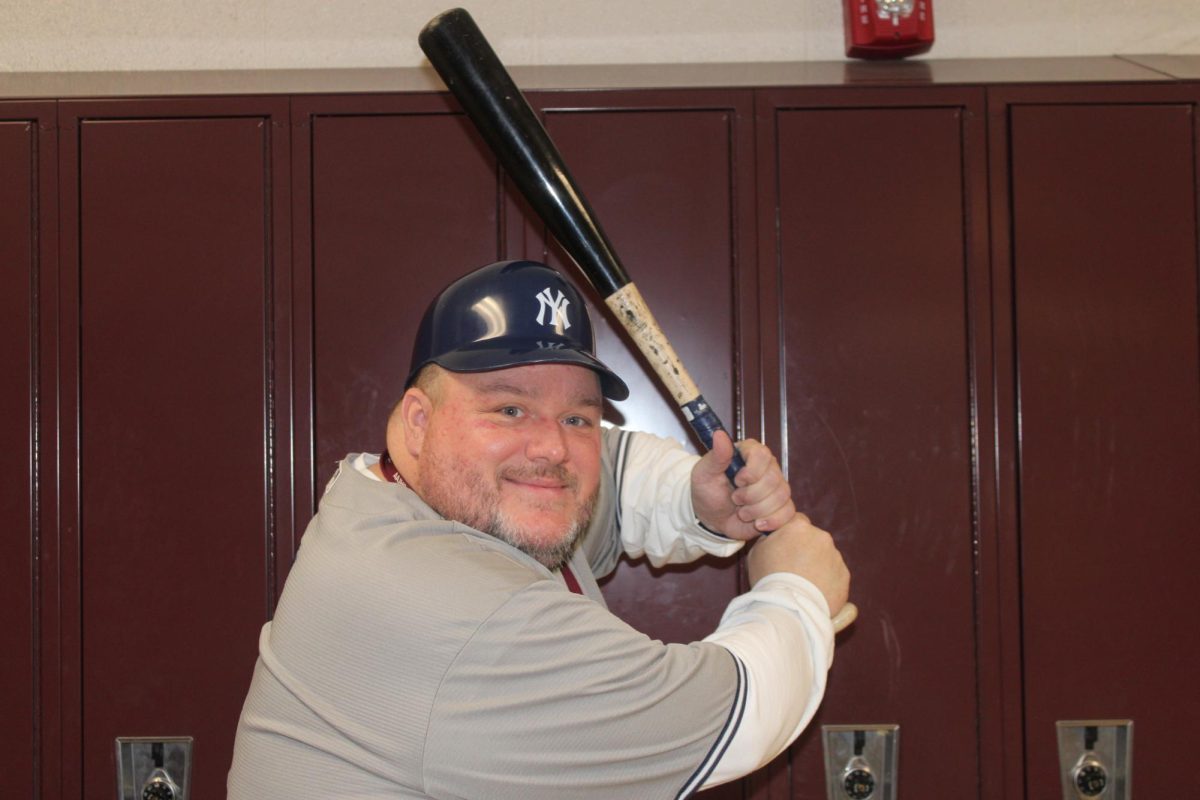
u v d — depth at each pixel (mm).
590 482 1112
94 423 1562
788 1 1830
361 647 990
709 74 1696
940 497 1578
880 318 1591
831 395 1584
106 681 1541
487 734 948
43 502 1555
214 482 1564
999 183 1599
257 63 1820
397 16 1824
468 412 1069
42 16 1808
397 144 1593
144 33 1814
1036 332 1592
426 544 1023
